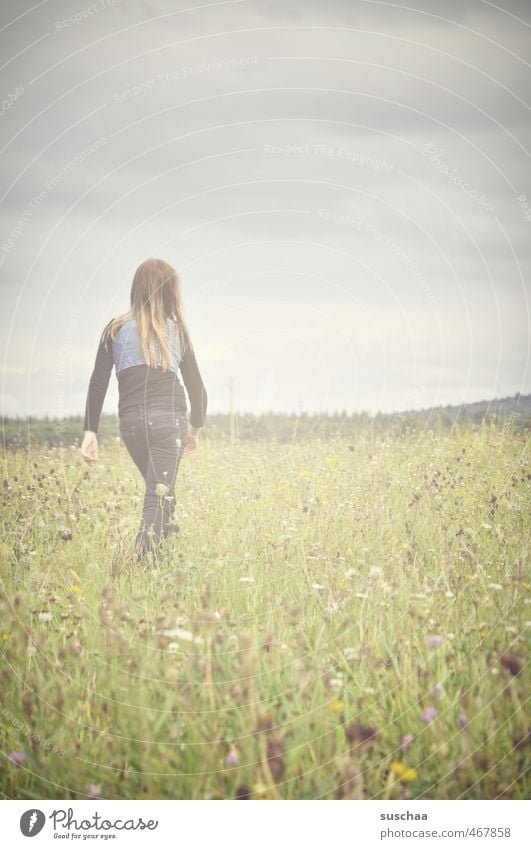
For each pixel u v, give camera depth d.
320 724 2.65
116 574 3.95
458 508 5.19
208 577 4.17
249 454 7.81
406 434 8.32
